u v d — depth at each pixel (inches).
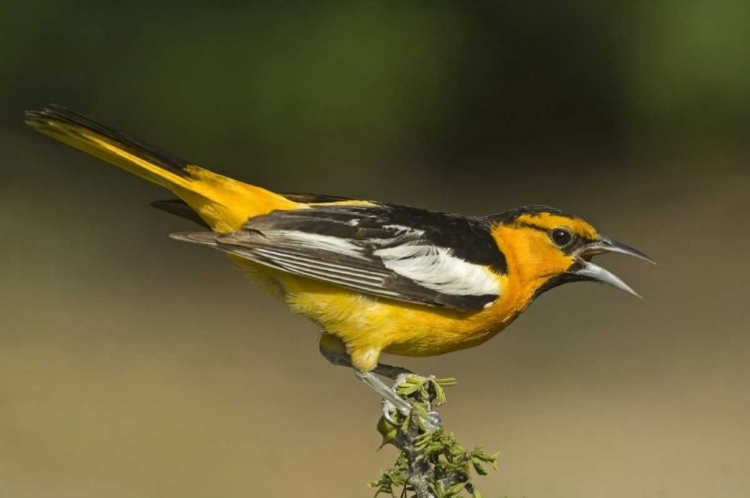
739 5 704.4
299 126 689.6
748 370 485.1
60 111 248.4
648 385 474.0
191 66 675.4
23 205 650.8
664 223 659.4
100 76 682.2
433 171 726.5
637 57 735.7
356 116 695.7
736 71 713.0
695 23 711.1
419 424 206.8
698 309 552.4
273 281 260.2
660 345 514.0
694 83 722.8
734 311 547.2
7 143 705.6
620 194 703.7
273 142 689.0
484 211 677.3
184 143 680.4
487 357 507.8
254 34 679.1
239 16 679.7
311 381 479.5
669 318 544.1
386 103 700.7
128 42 681.0
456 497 202.5
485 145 752.3
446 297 251.0
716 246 627.2
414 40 706.8
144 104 681.6
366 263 248.7
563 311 559.2
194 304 558.6
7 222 628.4
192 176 255.1
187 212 270.5
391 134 711.1
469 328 259.1
